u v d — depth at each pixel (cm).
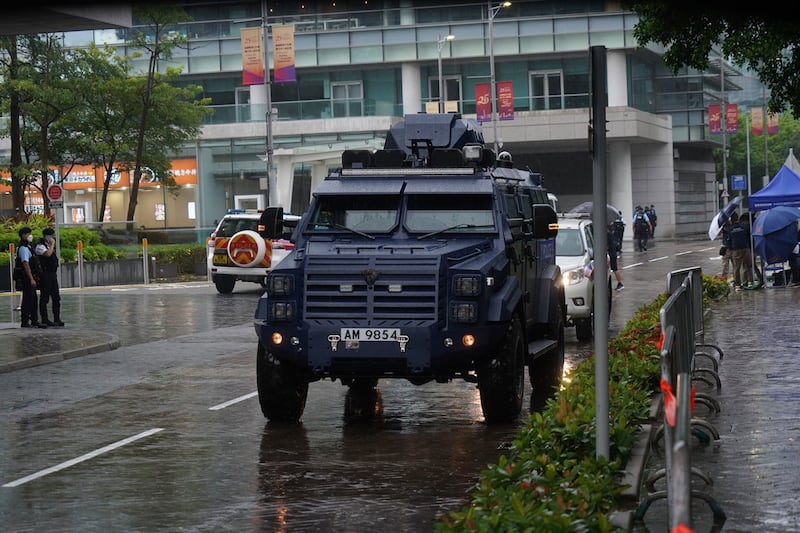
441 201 1722
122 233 5819
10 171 6431
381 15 9188
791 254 4384
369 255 1598
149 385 2148
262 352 1650
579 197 10075
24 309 3272
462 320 1563
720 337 2667
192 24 9138
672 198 10362
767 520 1019
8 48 6159
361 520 1095
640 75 9819
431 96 9506
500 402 1622
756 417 1572
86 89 6500
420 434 1574
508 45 9144
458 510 1127
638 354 1872
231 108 8894
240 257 4453
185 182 8962
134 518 1118
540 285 1920
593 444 1203
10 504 1189
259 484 1265
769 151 14838
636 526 1009
